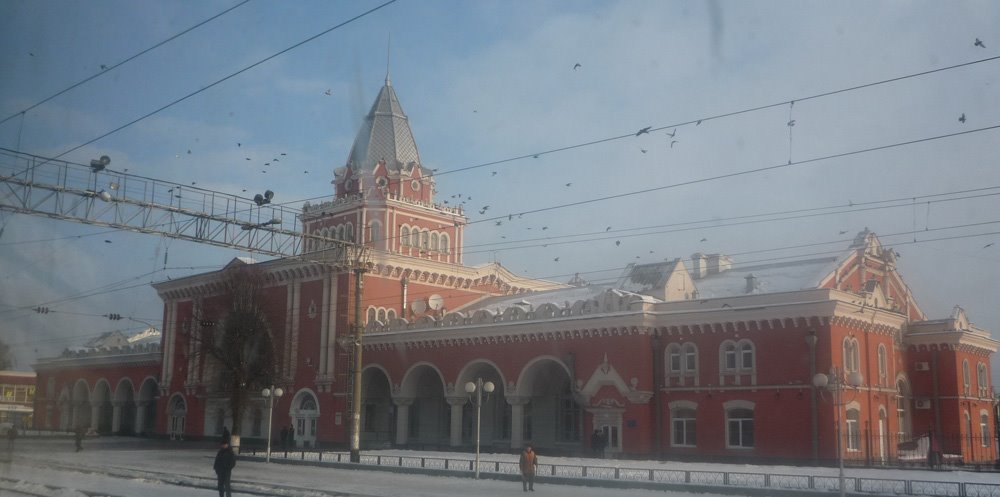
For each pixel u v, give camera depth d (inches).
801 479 1330.0
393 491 1184.2
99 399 3459.6
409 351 2320.4
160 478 1418.6
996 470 1636.3
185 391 2928.2
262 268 2662.4
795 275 2011.6
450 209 2768.2
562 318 1998.0
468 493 1155.9
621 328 1904.5
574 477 1348.4
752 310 1761.8
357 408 1753.2
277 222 1659.7
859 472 1483.8
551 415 2160.4
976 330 2146.9
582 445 1978.3
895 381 1925.4
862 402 1755.7
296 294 2576.3
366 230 2541.8
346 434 2363.4
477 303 2625.5
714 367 1814.7
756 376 1755.7
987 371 2215.8
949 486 1213.7
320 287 2522.1
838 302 1674.5
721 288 2101.4
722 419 1787.6
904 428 2026.3
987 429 2178.9
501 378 2192.4
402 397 2316.7
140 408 3243.1
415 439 2427.4
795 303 1712.6
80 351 3531.0
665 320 1879.9
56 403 3440.0
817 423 1662.2
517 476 1407.5
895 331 1961.1
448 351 2236.7
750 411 1764.3
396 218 2608.3
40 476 1457.9
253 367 2427.4
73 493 1170.6
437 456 1915.6
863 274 2059.5
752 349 1774.1
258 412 2672.2
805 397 1685.5
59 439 2915.8
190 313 2758.4
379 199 2581.2
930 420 2042.3
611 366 1913.1
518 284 2915.8
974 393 2121.1
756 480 1309.1
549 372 2162.9
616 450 1883.6
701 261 2274.9
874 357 1845.5
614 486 1289.4
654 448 1866.4
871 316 1822.1
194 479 1384.1
